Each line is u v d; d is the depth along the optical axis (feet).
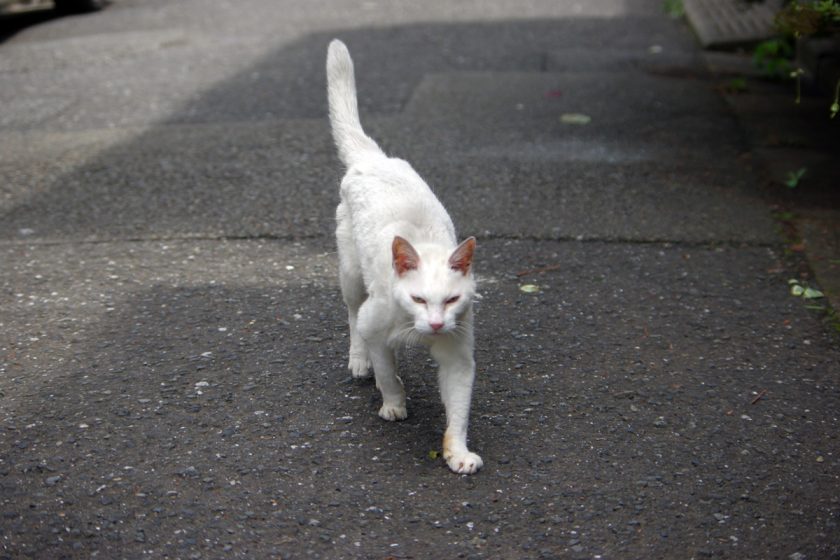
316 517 7.64
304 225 10.79
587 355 8.96
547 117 13.84
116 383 8.68
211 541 7.49
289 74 16.31
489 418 8.36
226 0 23.31
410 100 14.64
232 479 7.88
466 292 7.80
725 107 14.33
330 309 9.50
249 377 8.74
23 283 9.91
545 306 9.53
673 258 10.19
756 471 7.93
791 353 8.98
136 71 16.83
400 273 7.77
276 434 8.23
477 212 10.98
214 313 9.46
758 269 10.02
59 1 22.34
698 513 7.65
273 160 12.25
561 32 19.25
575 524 7.59
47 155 12.60
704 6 20.66
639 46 18.13
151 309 9.52
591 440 8.17
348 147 8.87
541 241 10.48
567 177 11.67
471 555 7.41
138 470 7.94
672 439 8.18
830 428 8.27
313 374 8.78
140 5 23.20
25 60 17.90
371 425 8.31
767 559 7.38
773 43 16.20
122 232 10.72
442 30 19.44
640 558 7.39
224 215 11.00
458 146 12.65
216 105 14.67
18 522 7.58
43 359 8.94
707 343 9.09
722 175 11.70
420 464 8.00
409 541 7.49
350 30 19.58
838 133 13.07
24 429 8.26
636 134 13.14
